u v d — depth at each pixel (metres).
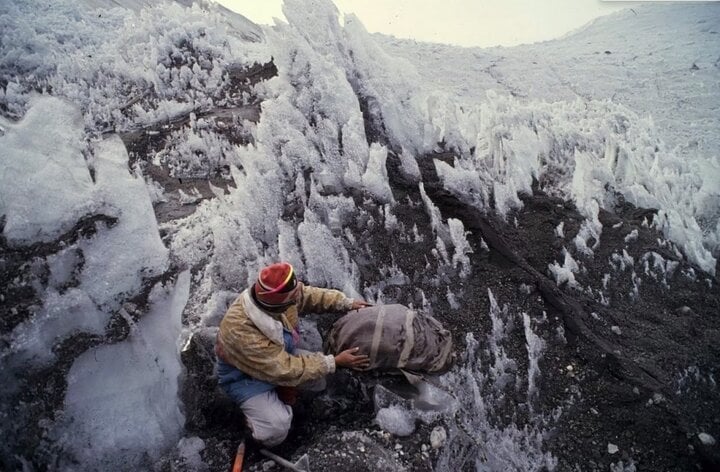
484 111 5.86
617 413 2.99
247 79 6.91
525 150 4.71
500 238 3.91
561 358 3.28
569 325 3.40
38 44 7.12
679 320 3.50
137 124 5.93
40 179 3.26
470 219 4.02
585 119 6.80
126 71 6.89
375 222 3.95
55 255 3.07
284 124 4.48
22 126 3.50
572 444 2.90
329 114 4.66
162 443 2.80
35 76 6.64
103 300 3.06
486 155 4.66
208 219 3.98
